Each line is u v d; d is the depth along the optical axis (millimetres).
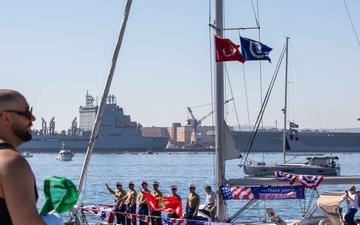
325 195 24000
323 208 23516
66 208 5418
